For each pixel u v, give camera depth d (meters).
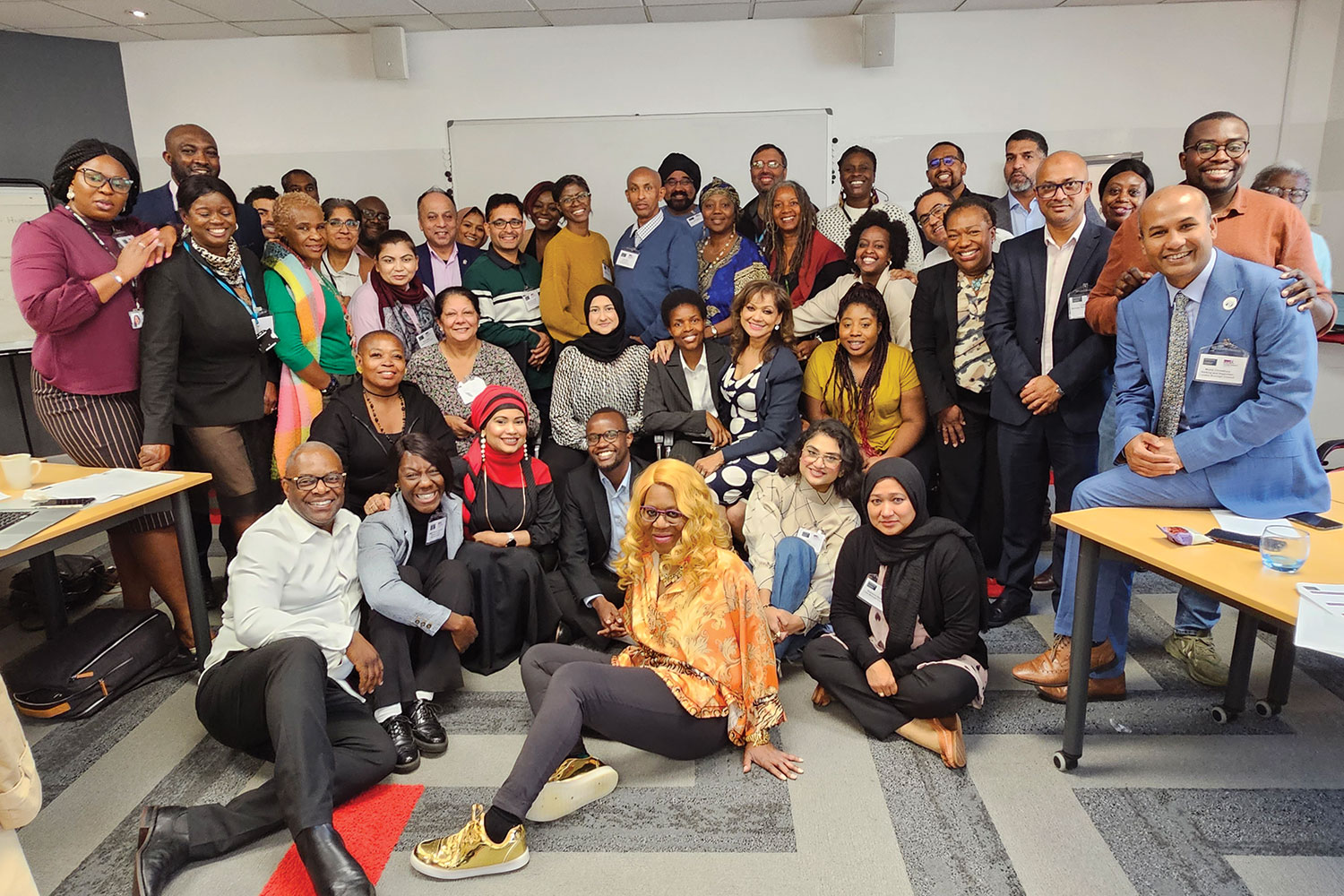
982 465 3.18
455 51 5.09
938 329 3.17
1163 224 2.02
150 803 2.10
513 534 2.83
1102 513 2.12
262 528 2.20
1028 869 1.79
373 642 2.33
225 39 5.13
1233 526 1.97
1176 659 2.72
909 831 1.93
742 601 2.07
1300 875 1.76
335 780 1.97
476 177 5.25
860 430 3.27
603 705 1.94
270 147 5.29
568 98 5.13
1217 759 2.18
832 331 3.63
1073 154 2.76
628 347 3.46
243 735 2.03
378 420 2.99
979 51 4.95
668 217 3.78
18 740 1.22
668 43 5.03
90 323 2.63
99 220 2.66
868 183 4.18
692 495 2.03
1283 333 1.95
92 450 2.74
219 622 3.17
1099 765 2.16
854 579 2.37
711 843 1.90
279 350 3.10
